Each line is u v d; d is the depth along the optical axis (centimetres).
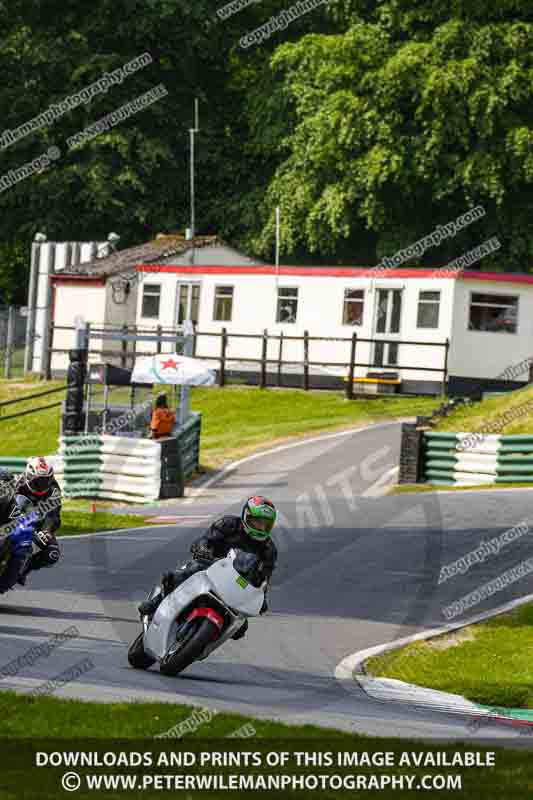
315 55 13400
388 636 3972
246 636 3728
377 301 11019
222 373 11300
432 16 13250
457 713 3008
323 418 9969
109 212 15025
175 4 15112
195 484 7900
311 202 13638
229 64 16450
